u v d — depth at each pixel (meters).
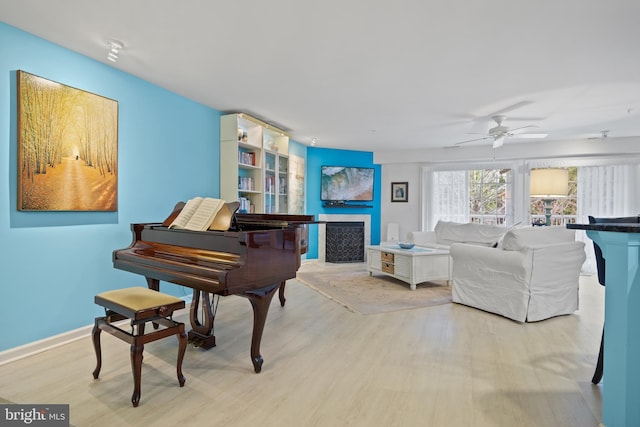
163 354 2.43
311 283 4.85
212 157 4.21
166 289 3.59
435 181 7.03
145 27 2.31
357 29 2.32
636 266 1.51
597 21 2.18
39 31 2.37
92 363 2.28
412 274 4.48
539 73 3.05
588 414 1.74
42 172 2.46
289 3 2.02
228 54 2.72
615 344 1.57
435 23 2.23
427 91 3.55
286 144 5.46
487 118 4.58
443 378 2.12
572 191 6.09
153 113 3.38
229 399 1.86
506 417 1.72
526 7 2.03
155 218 3.42
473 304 3.65
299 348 2.58
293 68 3.00
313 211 6.91
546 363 2.34
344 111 4.32
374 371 2.21
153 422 1.65
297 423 1.66
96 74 2.84
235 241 2.08
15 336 2.36
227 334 2.85
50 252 2.56
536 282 3.21
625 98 3.71
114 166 2.97
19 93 2.32
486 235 5.23
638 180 5.57
